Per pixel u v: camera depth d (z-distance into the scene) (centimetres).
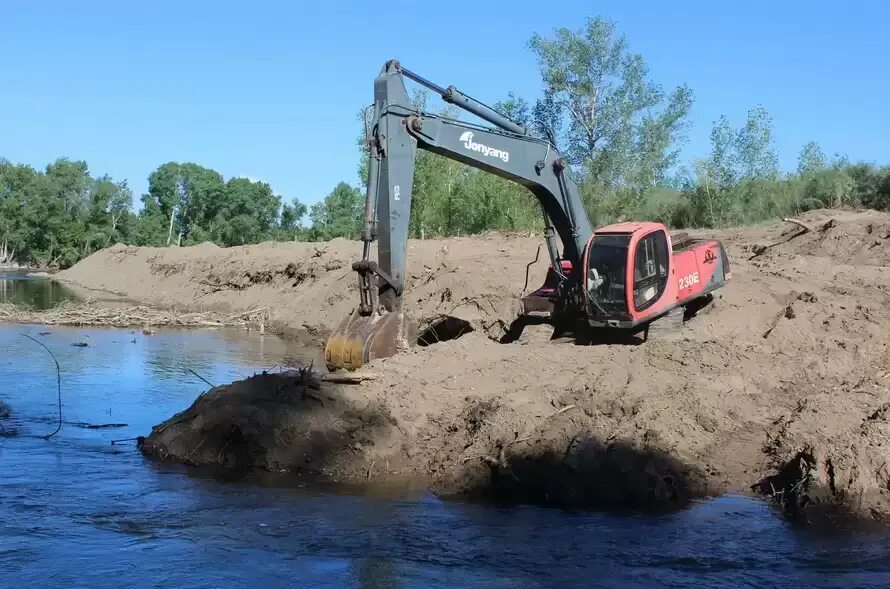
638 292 1487
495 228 3753
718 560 793
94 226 8231
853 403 1145
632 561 789
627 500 965
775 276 1895
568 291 1625
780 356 1389
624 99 4425
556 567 775
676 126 4488
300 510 927
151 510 922
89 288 4847
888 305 1716
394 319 1343
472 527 878
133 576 751
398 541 835
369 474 1059
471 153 1452
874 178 3200
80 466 1093
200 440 1131
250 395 1174
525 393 1176
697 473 1005
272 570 764
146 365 1908
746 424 1131
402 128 1365
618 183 4300
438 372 1264
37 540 832
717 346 1379
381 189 1359
